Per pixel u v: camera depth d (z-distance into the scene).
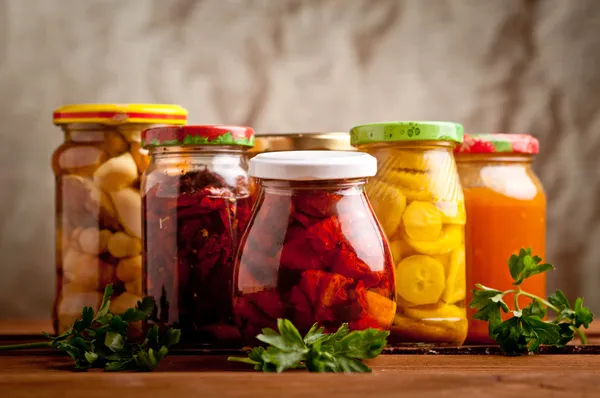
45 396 0.61
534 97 1.17
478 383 0.61
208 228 0.77
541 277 0.88
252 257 0.69
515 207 0.86
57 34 1.12
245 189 0.79
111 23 1.13
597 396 0.61
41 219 1.13
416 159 0.77
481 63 1.16
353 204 0.69
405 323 0.77
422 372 0.65
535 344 0.75
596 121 1.17
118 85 1.13
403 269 0.77
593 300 1.17
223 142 0.76
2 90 1.12
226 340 0.78
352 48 1.15
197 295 0.77
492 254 0.85
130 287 0.87
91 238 0.87
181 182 0.77
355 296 0.67
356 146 0.80
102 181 0.87
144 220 0.80
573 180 1.17
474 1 1.16
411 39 1.15
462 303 0.79
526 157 0.89
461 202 0.79
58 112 0.89
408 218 0.76
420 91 1.16
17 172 1.13
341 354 0.64
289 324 0.64
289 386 0.60
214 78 1.14
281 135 0.87
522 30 1.17
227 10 1.13
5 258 1.13
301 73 1.14
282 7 1.14
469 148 0.85
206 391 0.60
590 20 1.17
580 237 1.17
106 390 0.61
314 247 0.66
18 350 0.82
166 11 1.13
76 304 0.87
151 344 0.71
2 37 1.12
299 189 0.68
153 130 0.77
